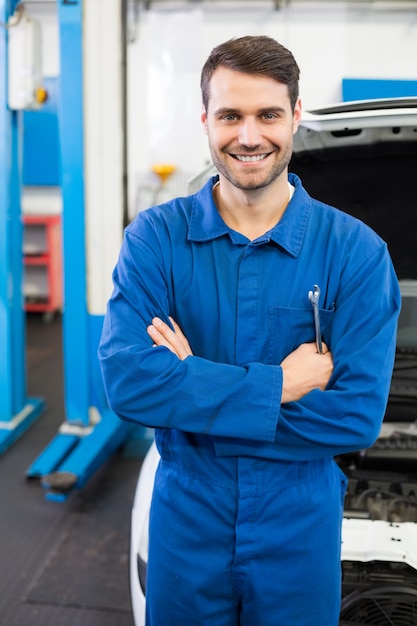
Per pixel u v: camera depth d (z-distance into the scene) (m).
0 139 3.30
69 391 3.35
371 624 1.43
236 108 1.10
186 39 4.89
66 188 3.13
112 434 3.12
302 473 1.21
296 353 1.20
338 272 1.21
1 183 3.34
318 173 1.95
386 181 1.94
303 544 1.21
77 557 2.43
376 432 1.14
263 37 1.14
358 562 1.48
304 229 1.23
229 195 1.22
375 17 4.71
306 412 1.13
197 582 1.23
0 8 3.11
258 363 1.16
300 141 1.80
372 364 1.14
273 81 1.09
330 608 1.26
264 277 1.22
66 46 2.99
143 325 1.22
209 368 1.15
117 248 3.18
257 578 1.21
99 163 3.11
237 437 1.14
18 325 3.62
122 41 3.01
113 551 2.47
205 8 4.84
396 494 1.78
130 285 1.23
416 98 1.80
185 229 1.27
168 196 5.14
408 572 1.46
